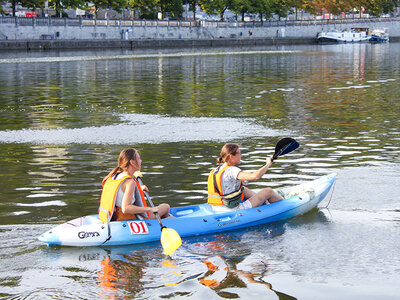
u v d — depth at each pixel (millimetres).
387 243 6637
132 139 13484
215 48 83312
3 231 7027
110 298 5211
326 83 28578
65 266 5977
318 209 8055
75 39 75625
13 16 69562
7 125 15883
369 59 52625
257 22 104250
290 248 6527
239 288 5418
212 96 23172
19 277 5684
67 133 14430
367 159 11125
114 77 32938
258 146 12523
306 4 112625
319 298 5215
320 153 11734
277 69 39469
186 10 98062
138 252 6426
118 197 6777
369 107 19109
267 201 7906
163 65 44219
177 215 7398
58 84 28688
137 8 88938
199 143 12914
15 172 10227
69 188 9102
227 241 6809
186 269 5902
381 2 129500
